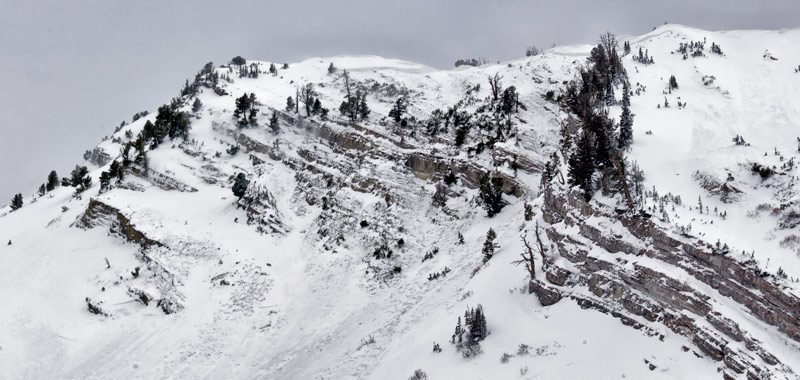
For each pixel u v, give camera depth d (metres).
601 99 61.06
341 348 45.94
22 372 47.62
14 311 54.91
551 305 37.59
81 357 49.19
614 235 35.94
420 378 35.91
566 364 31.39
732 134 46.88
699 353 28.78
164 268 57.78
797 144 41.38
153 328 52.16
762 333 27.91
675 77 68.88
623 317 32.72
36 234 70.69
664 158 43.91
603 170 39.91
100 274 58.97
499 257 47.84
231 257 60.50
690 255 31.80
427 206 67.50
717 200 36.91
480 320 37.19
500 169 67.00
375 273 57.25
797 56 67.50
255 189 68.38
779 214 33.50
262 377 44.91
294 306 54.56
